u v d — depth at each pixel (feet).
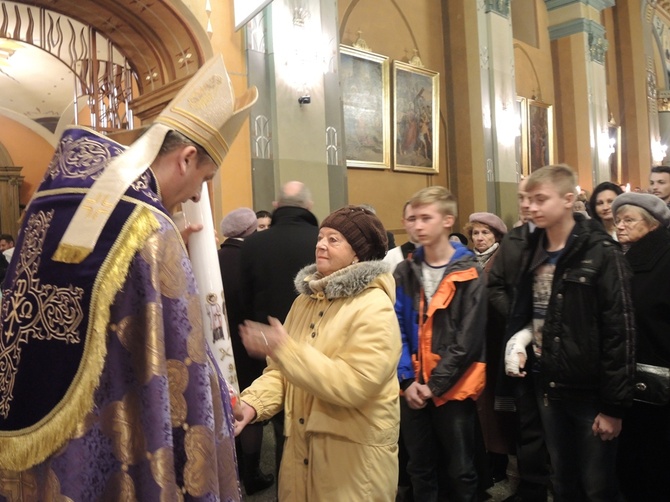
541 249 7.50
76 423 3.10
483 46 28.63
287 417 5.60
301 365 4.72
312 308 5.62
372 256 5.58
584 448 6.99
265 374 5.87
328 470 5.15
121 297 3.22
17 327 3.32
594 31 38.14
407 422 8.02
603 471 6.90
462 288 7.72
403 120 26.37
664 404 7.21
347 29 24.14
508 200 29.40
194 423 3.31
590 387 6.84
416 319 8.05
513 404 8.55
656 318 7.10
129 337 3.23
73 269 3.21
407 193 27.02
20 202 32.27
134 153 3.53
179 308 3.35
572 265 6.95
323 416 5.19
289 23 18.74
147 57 17.95
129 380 3.23
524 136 33.94
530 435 8.46
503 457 10.38
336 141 20.24
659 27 54.08
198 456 3.29
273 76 18.25
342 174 20.39
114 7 16.30
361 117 24.26
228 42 17.58
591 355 6.77
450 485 7.84
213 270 4.91
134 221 3.28
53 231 3.33
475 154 28.48
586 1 37.55
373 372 4.86
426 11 28.45
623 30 46.62
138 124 18.76
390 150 25.89
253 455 10.28
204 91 3.82
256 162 17.98
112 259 3.20
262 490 10.48
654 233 7.33
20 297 3.35
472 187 28.63
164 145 3.67
